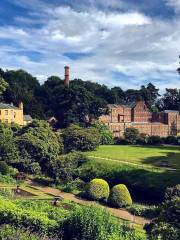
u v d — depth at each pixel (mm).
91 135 86625
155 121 154625
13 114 123438
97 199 55875
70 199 55469
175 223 26469
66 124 119875
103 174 65750
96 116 124938
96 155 79000
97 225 28391
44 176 69000
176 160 73625
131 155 79500
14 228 29156
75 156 70250
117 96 174250
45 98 153125
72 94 120438
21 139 73562
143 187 59156
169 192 48938
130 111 151000
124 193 53812
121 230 29672
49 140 75875
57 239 28500
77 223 28891
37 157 72750
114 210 52156
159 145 102125
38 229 30391
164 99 190625
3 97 135875
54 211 36438
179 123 153750
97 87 169875
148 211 49312
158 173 61375
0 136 74312
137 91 189125
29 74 165875
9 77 146375
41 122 80562
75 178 67250
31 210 34906
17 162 71750
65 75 148375
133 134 103812
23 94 136625
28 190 59000
